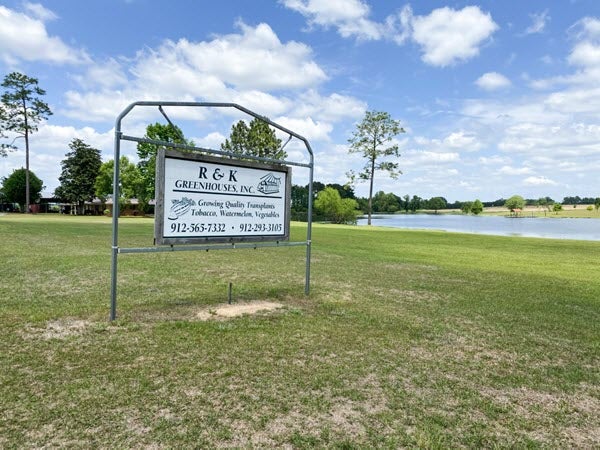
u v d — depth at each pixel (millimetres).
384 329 5191
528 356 4418
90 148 72250
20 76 54656
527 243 21938
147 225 27266
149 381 3398
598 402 3385
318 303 6562
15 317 5121
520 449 2639
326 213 67750
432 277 9703
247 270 9781
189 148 5586
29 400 3012
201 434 2646
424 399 3291
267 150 46594
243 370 3705
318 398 3217
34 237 16016
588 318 6145
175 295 6734
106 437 2574
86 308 5637
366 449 2549
